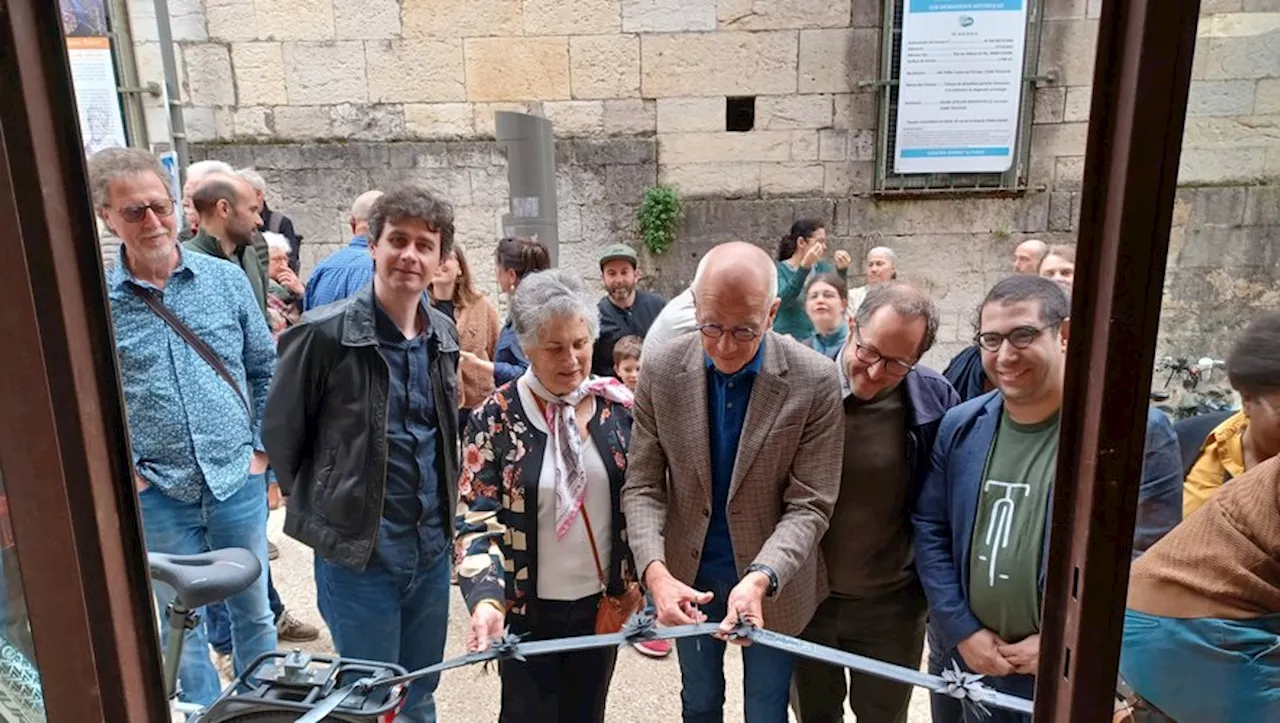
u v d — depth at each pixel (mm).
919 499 1684
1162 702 903
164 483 2086
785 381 1619
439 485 2033
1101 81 647
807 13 4941
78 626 704
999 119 5008
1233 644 884
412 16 4988
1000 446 1530
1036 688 780
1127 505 694
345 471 1854
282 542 3791
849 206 5199
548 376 1678
